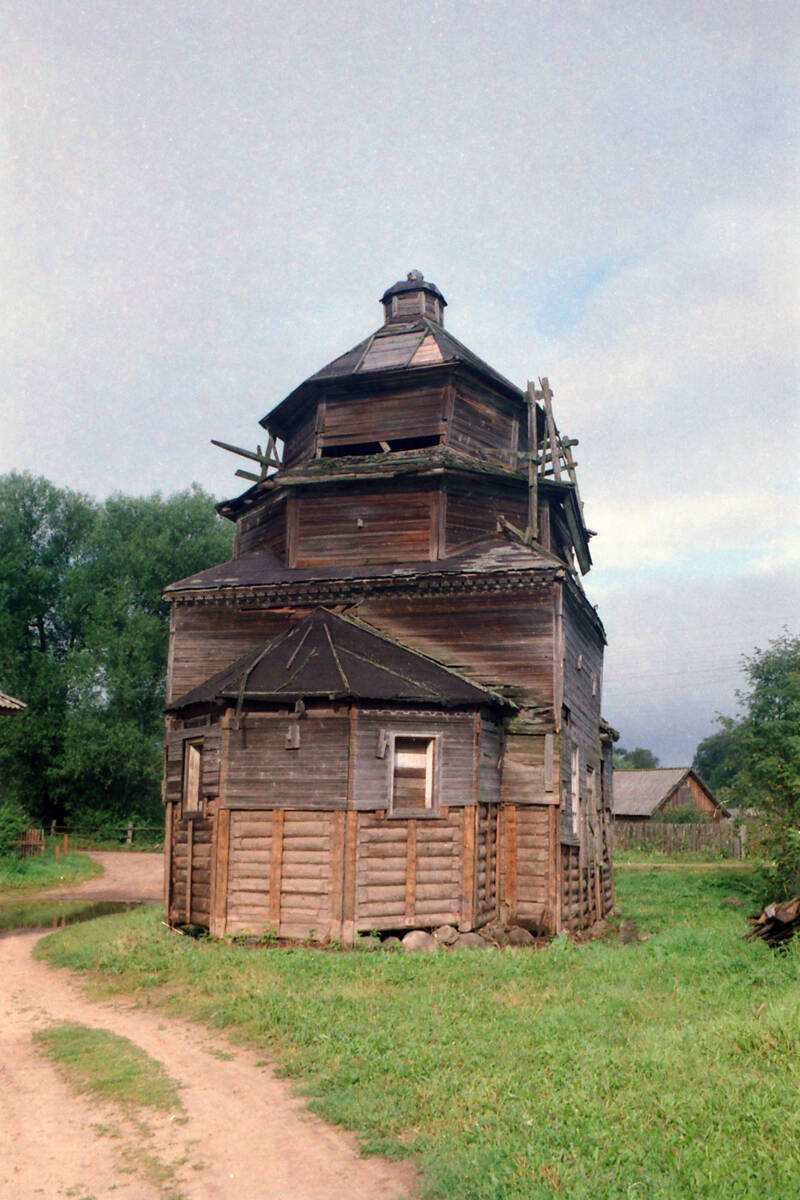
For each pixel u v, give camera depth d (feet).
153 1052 34.01
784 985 40.06
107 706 169.07
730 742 84.94
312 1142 25.12
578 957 49.37
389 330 82.89
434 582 67.77
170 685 73.51
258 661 61.93
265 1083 30.12
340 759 56.18
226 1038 35.60
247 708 58.54
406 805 58.18
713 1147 22.43
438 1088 27.71
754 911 77.41
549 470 82.64
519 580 66.13
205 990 43.04
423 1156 23.20
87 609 178.70
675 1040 30.99
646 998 38.14
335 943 53.72
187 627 74.33
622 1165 21.81
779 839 75.10
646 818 194.49
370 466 73.87
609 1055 29.66
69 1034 36.68
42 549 182.70
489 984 42.88
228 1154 24.57
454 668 66.80
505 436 80.48
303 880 55.72
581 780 74.23
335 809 55.67
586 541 91.50
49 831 167.53
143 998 43.06
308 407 82.12
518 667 65.67
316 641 63.57
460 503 73.41
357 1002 38.68
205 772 60.13
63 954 53.26
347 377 77.56
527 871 62.85
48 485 184.34
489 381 78.02
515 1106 25.58
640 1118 24.57
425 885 57.11
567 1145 23.11
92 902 87.20
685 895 95.35
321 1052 32.04
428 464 70.95
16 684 171.12
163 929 60.08
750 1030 31.14
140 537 178.29
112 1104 28.58
